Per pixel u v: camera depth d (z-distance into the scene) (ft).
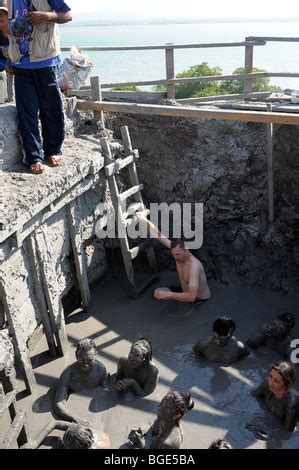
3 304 19.53
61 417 19.88
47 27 21.07
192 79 30.30
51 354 23.24
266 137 26.96
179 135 28.04
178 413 17.70
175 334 24.71
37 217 20.93
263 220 28.35
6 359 18.04
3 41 23.36
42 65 21.45
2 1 25.50
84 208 25.21
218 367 22.49
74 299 26.63
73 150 24.68
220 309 26.43
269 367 22.48
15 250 19.71
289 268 27.71
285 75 30.58
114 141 27.32
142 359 20.24
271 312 26.17
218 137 27.63
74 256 25.02
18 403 20.72
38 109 22.49
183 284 26.96
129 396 20.88
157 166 28.99
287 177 27.48
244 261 28.37
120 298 27.43
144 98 29.96
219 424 19.63
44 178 21.68
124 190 28.53
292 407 18.86
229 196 28.71
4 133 22.03
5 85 24.54
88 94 29.25
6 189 20.62
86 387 21.20
